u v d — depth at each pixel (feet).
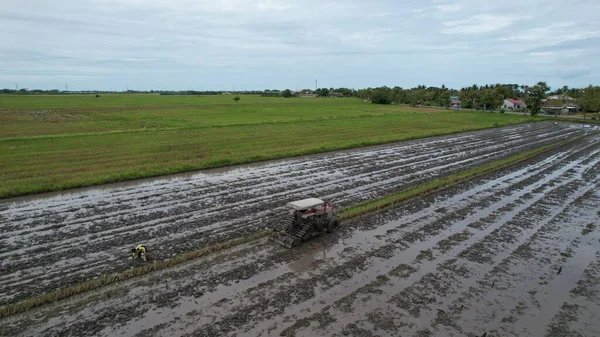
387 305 44.68
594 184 99.81
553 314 44.14
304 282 49.32
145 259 53.72
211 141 149.38
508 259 57.21
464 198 86.48
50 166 104.88
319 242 61.72
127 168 103.45
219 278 49.85
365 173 108.27
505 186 96.99
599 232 68.08
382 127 210.59
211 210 74.95
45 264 52.44
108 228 65.16
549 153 145.18
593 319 43.45
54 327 39.65
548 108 363.35
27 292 45.70
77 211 73.31
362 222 70.74
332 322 41.19
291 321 41.19
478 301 46.16
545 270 54.29
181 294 46.06
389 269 53.26
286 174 105.29
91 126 197.26
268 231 64.85
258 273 51.39
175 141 147.64
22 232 63.00
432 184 94.79
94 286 46.98
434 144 162.61
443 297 46.73
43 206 75.97
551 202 84.43
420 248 60.18
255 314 42.29
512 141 174.40
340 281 49.75
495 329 41.04
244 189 89.97
